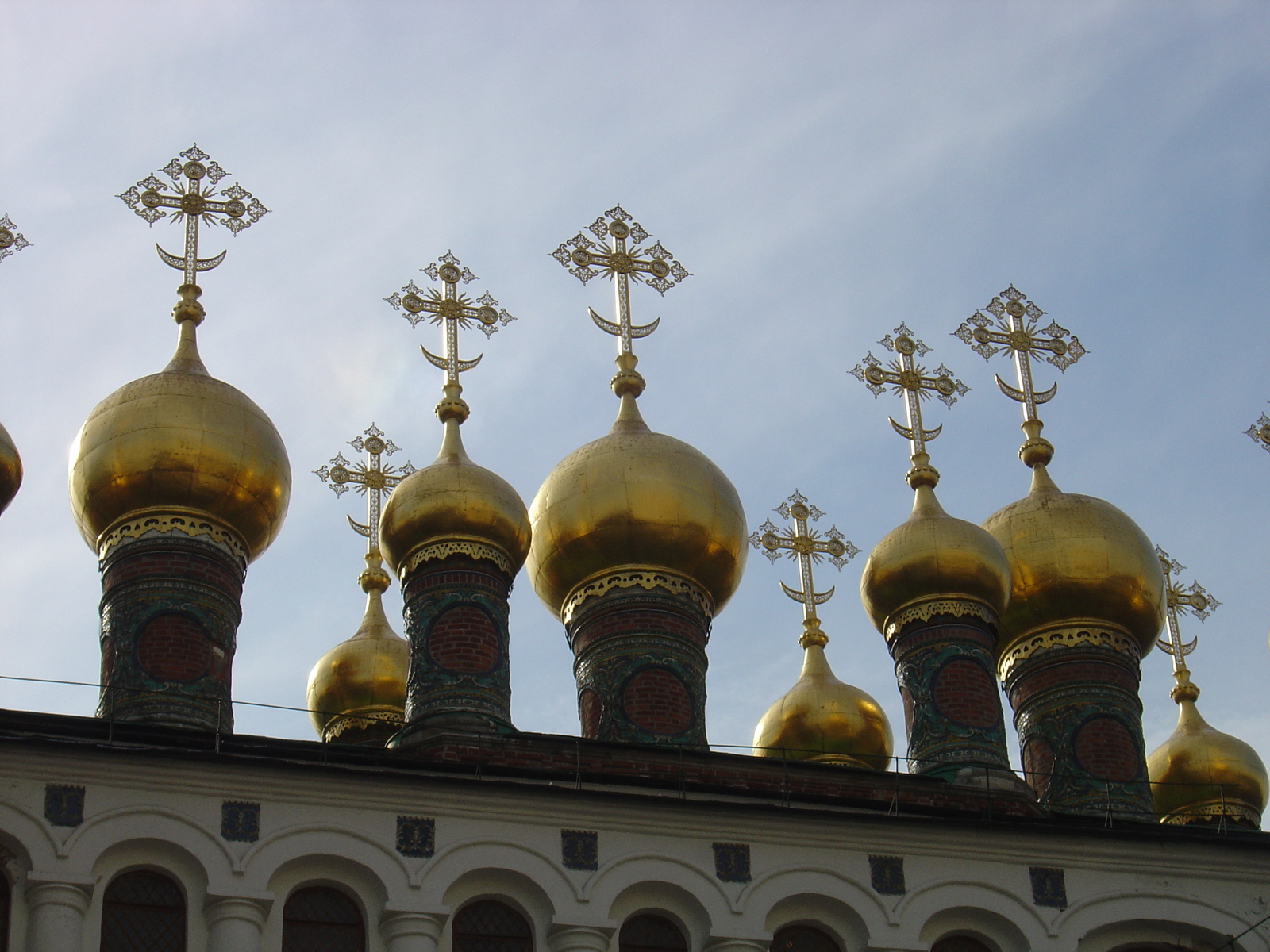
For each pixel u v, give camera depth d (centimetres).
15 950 2530
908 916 2864
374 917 2697
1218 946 2950
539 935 2745
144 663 3159
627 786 2936
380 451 4216
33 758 2636
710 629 3497
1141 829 3031
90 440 3338
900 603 3547
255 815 2688
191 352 3503
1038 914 2908
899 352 3906
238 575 3331
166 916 2623
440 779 2769
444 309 3722
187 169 3738
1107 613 3675
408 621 3325
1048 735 3588
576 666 3434
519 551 3409
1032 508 3756
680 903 2814
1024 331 4056
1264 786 4038
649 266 3859
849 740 3931
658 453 3512
